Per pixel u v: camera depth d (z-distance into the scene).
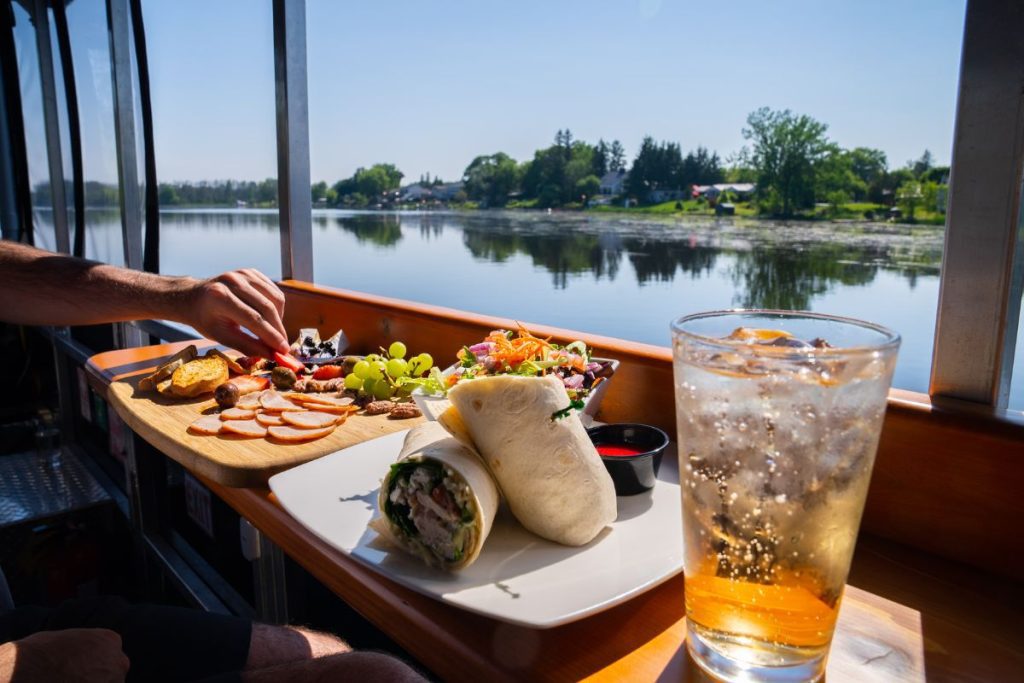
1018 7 0.61
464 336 1.29
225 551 1.77
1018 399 0.69
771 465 0.40
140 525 2.00
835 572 0.42
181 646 0.84
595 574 0.59
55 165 3.55
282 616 1.27
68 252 3.65
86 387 2.81
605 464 0.74
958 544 0.65
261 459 0.91
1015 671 0.48
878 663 0.49
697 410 0.43
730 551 0.43
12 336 3.39
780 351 0.39
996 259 0.65
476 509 0.58
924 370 0.76
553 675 0.49
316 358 1.45
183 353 1.34
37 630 0.86
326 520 0.69
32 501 2.38
